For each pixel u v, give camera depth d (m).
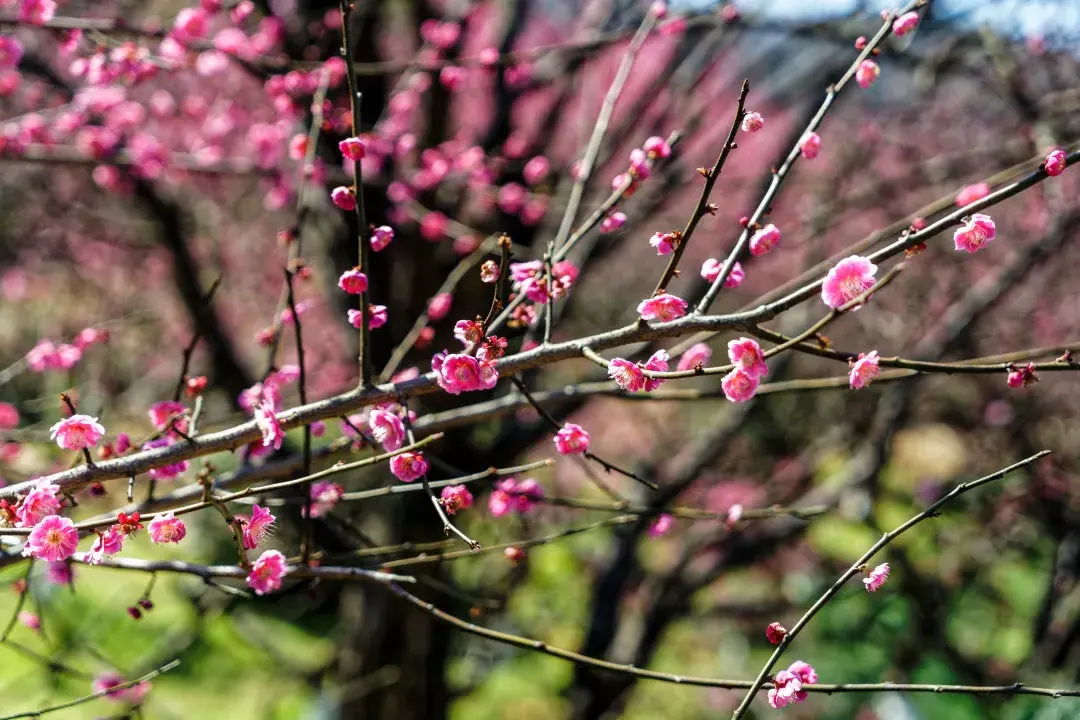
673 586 6.18
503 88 5.32
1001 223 6.83
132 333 7.60
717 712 7.70
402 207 5.00
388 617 5.58
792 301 1.96
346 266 5.41
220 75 6.84
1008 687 2.01
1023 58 5.07
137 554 6.35
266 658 7.91
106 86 4.89
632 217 4.86
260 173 5.37
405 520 5.36
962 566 6.96
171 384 7.20
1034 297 6.59
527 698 8.38
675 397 3.01
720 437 5.86
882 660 7.09
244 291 7.86
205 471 1.97
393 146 5.23
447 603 5.67
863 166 6.62
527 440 5.44
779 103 5.75
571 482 8.38
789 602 7.47
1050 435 6.87
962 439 7.89
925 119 6.79
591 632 6.12
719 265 2.30
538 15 6.65
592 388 3.06
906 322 6.98
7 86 4.80
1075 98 4.36
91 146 4.77
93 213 6.88
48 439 3.67
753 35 5.62
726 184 5.46
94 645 5.54
